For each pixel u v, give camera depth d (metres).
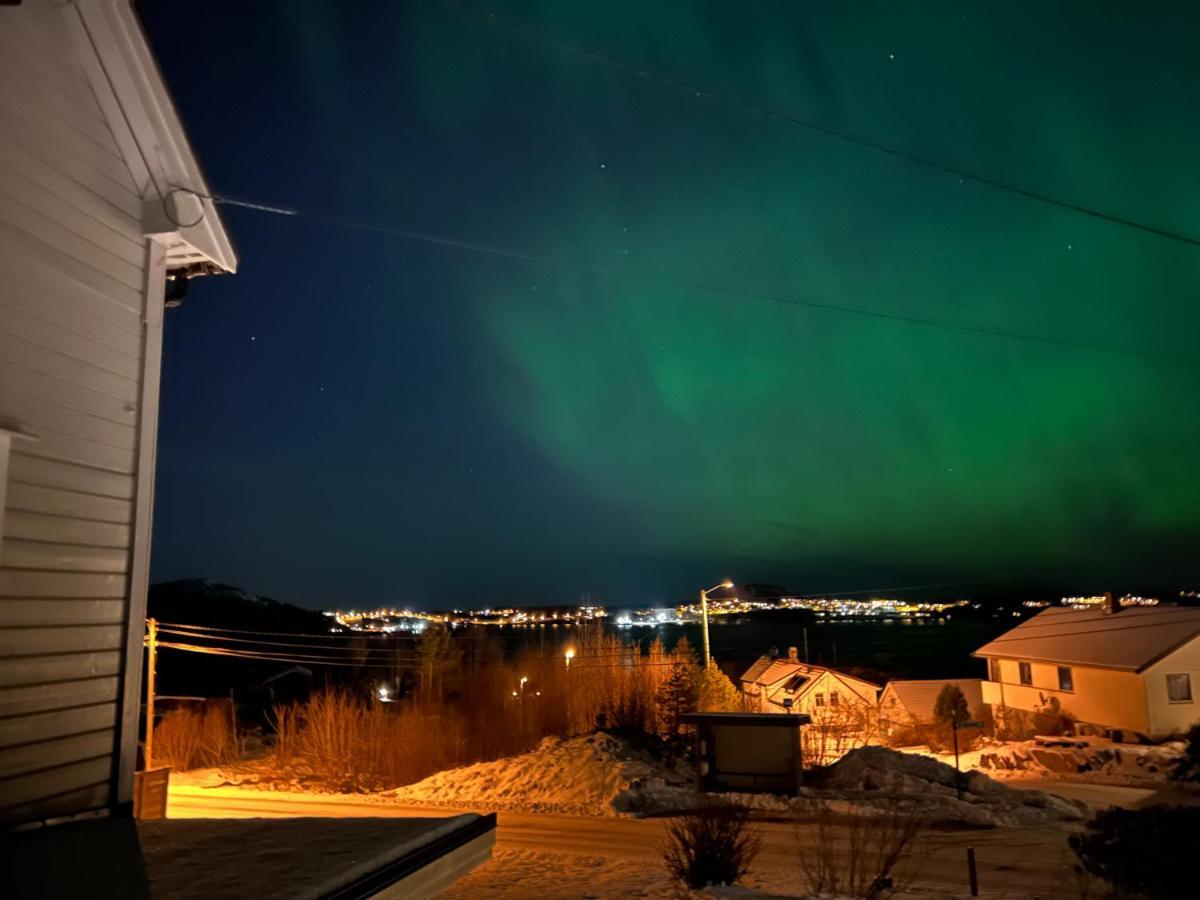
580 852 17.77
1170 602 43.94
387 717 34.53
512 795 25.56
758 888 13.23
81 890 3.62
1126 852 11.45
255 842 4.55
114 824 4.75
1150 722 37.19
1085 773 32.66
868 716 47.16
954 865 16.22
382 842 4.57
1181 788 28.86
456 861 4.95
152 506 5.41
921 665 77.06
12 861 3.97
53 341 4.75
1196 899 10.73
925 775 26.53
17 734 4.42
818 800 23.75
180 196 5.60
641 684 38.16
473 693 38.31
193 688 55.50
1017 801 24.72
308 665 62.03
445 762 32.00
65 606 4.74
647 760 29.00
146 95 5.40
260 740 40.78
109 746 4.98
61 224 4.88
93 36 5.15
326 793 28.41
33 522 4.54
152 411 5.46
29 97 4.73
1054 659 42.59
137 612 5.23
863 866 13.33
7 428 4.38
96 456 5.01
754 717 25.31
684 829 17.09
